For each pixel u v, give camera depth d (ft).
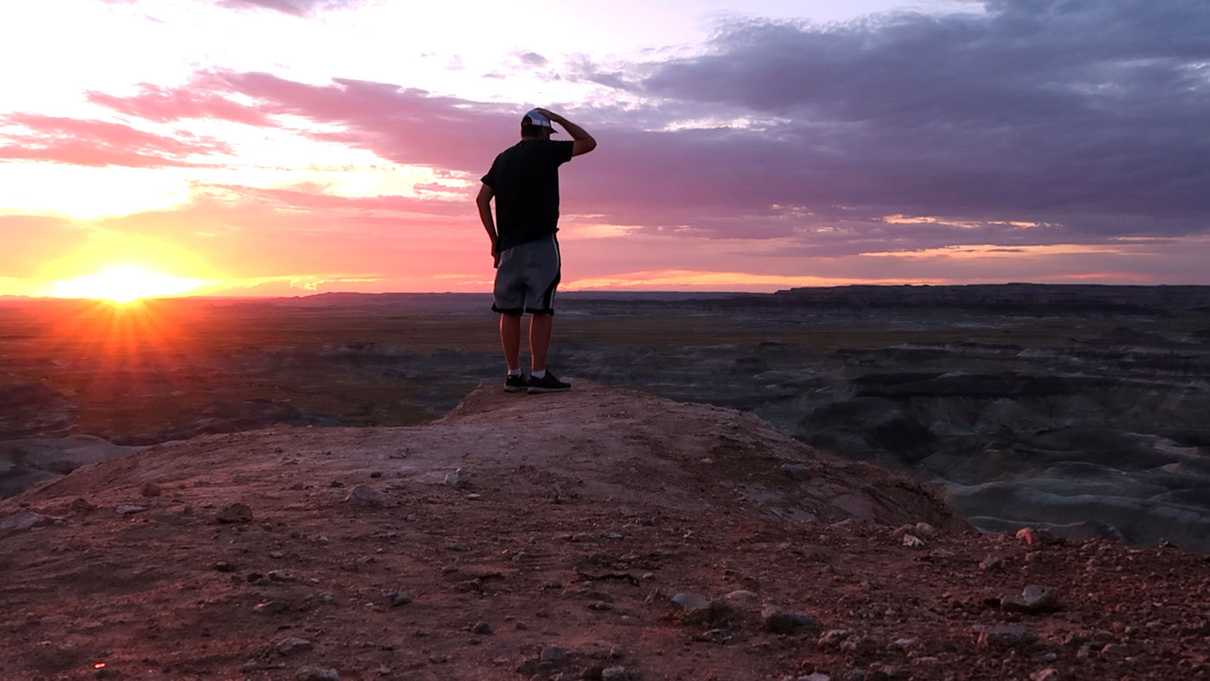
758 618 11.35
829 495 24.08
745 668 9.86
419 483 19.40
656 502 20.45
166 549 13.44
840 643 10.50
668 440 26.11
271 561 13.11
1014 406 304.91
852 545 16.06
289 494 17.93
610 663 9.82
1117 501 190.60
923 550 15.90
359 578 12.58
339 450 23.34
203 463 23.36
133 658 9.61
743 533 16.52
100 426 264.11
